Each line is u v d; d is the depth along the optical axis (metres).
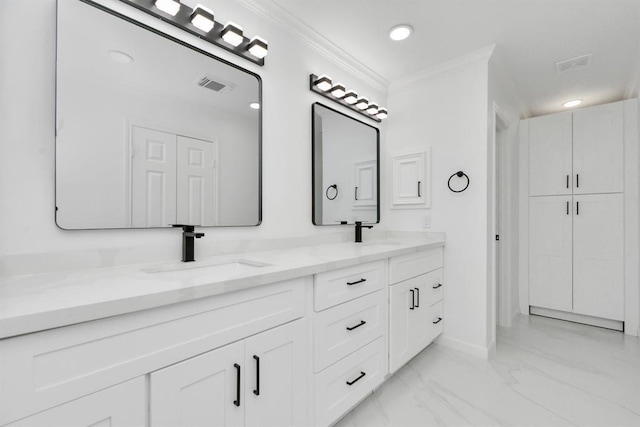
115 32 1.18
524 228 3.24
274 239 1.76
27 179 0.99
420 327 2.08
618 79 2.68
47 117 1.03
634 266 2.68
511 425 1.47
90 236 1.12
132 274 1.05
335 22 1.88
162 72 1.32
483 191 2.21
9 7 0.96
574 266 2.97
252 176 1.65
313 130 2.03
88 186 1.11
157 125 1.29
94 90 1.13
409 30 1.96
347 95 2.24
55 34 1.04
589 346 2.40
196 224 1.42
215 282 0.92
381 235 2.68
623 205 2.74
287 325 1.18
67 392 0.67
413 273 2.01
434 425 1.48
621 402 1.65
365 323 1.58
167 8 1.27
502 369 2.02
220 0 1.52
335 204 2.20
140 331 0.79
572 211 2.98
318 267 1.29
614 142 2.79
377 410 1.59
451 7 1.75
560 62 2.39
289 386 1.19
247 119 1.64
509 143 2.92
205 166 1.46
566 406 1.62
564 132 3.03
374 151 2.62
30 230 1.00
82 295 0.76
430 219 2.49
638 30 1.96
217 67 1.51
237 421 1.00
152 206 1.28
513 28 1.95
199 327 0.91
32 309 0.64
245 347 1.03
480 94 2.23
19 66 0.98
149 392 0.80
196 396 0.90
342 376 1.44
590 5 1.73
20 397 0.62
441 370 2.01
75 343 0.69
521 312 3.26
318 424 1.31
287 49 1.88
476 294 2.23
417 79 2.58
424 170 2.52
